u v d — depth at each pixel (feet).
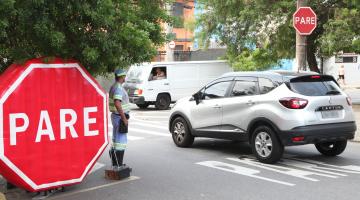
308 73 31.65
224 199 23.43
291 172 29.04
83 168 24.23
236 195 24.09
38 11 20.58
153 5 26.17
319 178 27.48
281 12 67.00
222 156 34.47
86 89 24.17
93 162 24.68
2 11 19.45
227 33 75.97
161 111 72.74
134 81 74.69
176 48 129.08
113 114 28.14
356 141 40.01
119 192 25.05
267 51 74.49
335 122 30.37
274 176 28.07
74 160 23.86
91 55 22.07
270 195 23.99
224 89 34.68
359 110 62.13
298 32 39.99
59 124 23.20
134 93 73.92
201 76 80.74
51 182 23.07
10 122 21.47
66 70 23.36
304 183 26.35
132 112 71.36
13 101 21.53
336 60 126.41
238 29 74.64
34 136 22.31
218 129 34.71
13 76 21.66
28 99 22.06
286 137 29.60
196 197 23.88
